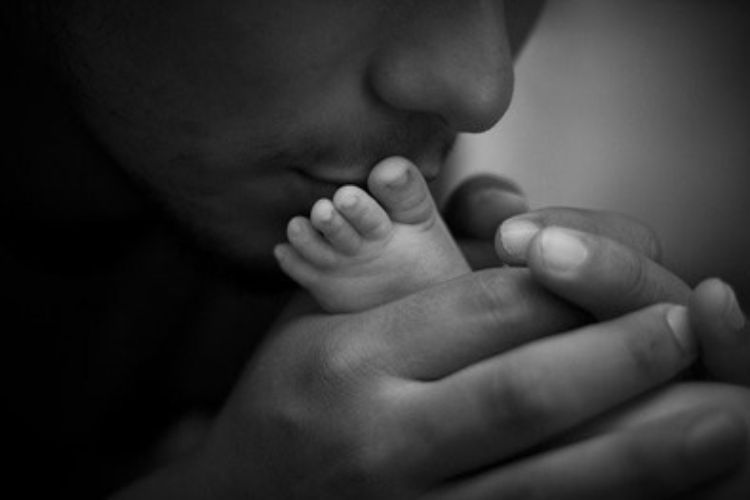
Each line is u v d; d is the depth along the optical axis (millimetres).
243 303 521
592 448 308
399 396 326
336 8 334
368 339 335
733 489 305
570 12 720
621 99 718
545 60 713
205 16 343
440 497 321
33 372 507
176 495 365
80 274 507
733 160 711
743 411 315
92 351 512
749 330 322
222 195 377
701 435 300
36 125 450
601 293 323
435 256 352
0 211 477
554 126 705
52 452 501
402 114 353
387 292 351
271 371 351
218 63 349
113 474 486
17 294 503
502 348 327
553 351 314
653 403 321
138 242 505
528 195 694
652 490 303
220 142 364
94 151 447
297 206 372
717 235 707
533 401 311
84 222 484
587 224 376
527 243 338
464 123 347
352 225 344
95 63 368
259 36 340
